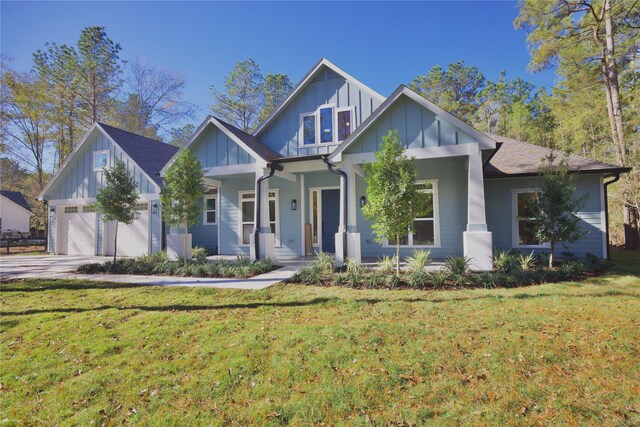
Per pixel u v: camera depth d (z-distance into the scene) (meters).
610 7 12.84
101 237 15.23
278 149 12.68
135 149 15.27
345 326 4.35
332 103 12.14
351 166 8.96
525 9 14.48
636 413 2.49
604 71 14.32
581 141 17.69
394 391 2.86
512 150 12.30
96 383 3.15
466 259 7.58
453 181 10.40
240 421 2.53
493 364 3.25
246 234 13.05
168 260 10.04
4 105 21.75
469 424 2.41
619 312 4.61
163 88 29.95
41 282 7.92
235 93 27.88
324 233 12.30
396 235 7.10
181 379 3.19
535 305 5.04
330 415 2.56
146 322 4.79
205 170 10.14
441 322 4.41
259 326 4.48
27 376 3.34
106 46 24.67
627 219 13.19
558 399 2.68
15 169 29.86
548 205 7.50
